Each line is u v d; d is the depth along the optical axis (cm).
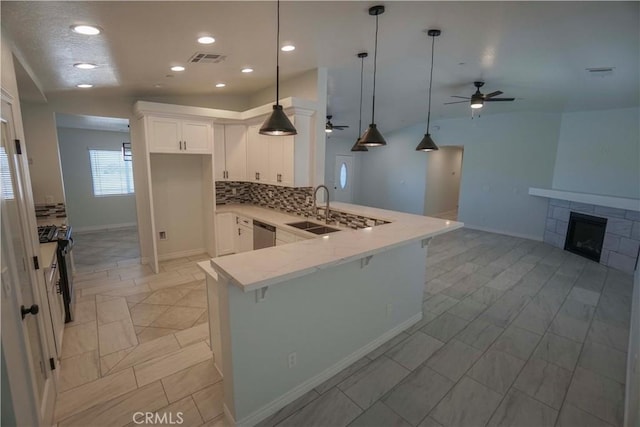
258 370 202
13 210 169
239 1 211
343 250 222
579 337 304
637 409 167
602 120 578
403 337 301
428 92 529
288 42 293
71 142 673
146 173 451
